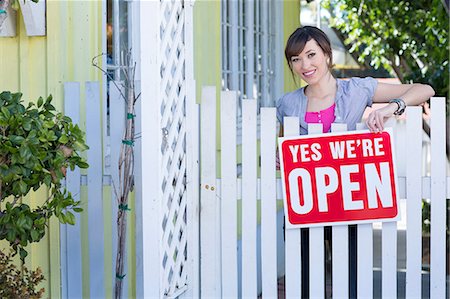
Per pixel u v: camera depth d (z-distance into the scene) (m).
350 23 13.88
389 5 13.05
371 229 5.46
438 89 12.07
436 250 5.43
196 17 8.19
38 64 6.46
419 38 12.91
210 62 8.59
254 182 5.56
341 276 5.48
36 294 5.29
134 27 7.34
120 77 7.31
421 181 5.43
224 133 5.55
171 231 5.52
